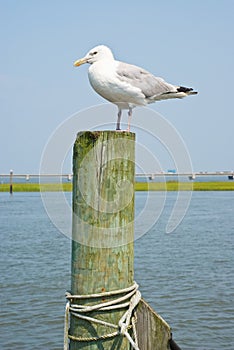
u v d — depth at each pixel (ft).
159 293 38.14
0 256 55.11
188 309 34.09
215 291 38.45
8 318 32.73
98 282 12.01
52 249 59.77
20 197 173.58
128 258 12.24
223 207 122.21
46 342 29.12
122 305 12.09
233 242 63.46
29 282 42.11
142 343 12.44
